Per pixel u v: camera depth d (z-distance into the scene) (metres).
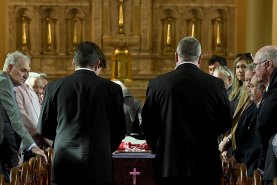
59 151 7.18
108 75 19.78
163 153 7.28
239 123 8.56
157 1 20.27
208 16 20.27
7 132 8.77
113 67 18.84
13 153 8.87
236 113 9.05
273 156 6.94
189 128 7.23
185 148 7.21
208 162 7.23
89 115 7.20
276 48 7.34
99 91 7.26
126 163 9.15
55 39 20.23
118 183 9.17
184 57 7.40
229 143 9.49
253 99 8.12
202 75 7.34
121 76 18.84
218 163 7.29
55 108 7.35
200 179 7.22
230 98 10.41
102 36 20.00
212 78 7.36
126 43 19.95
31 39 20.17
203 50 20.23
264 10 18.95
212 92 7.28
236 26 20.19
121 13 19.88
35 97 10.70
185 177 7.20
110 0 20.06
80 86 7.27
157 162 7.33
